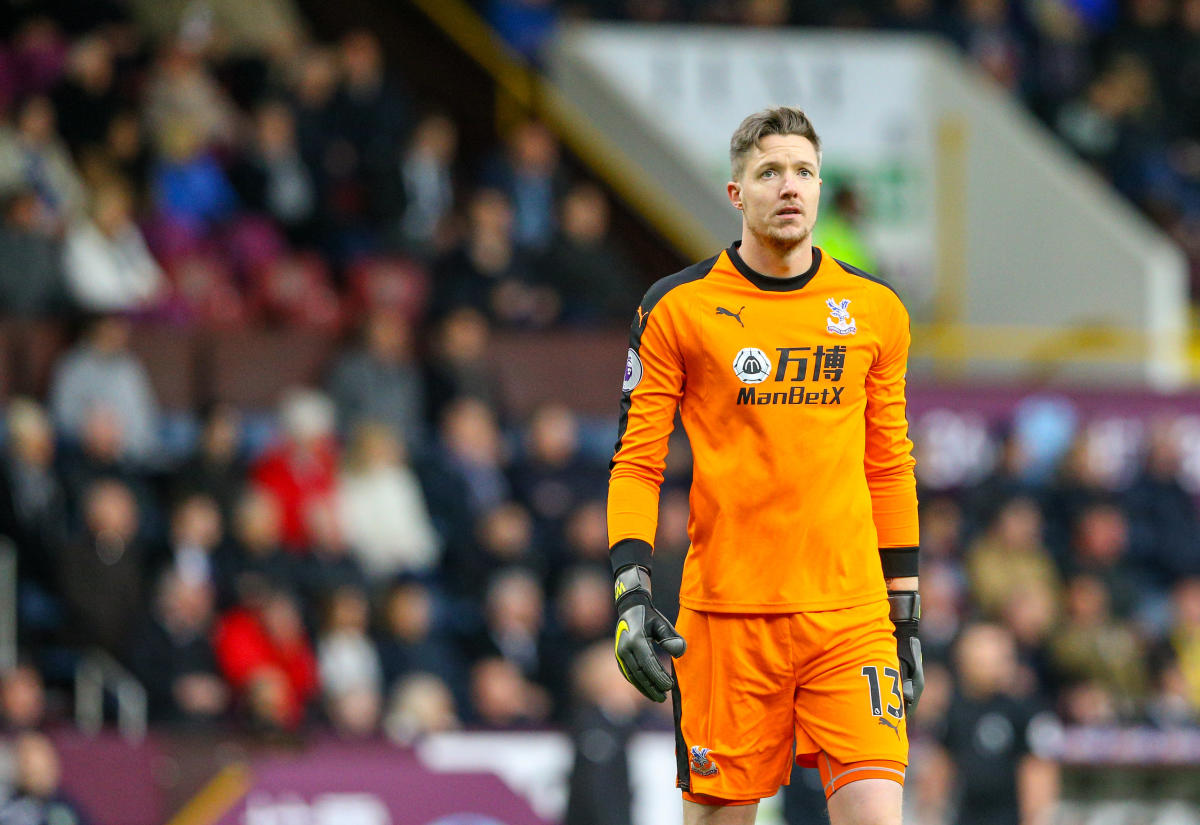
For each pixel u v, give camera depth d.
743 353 15.64
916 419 48.38
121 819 30.89
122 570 35.31
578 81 56.03
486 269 47.53
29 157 43.91
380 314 43.38
